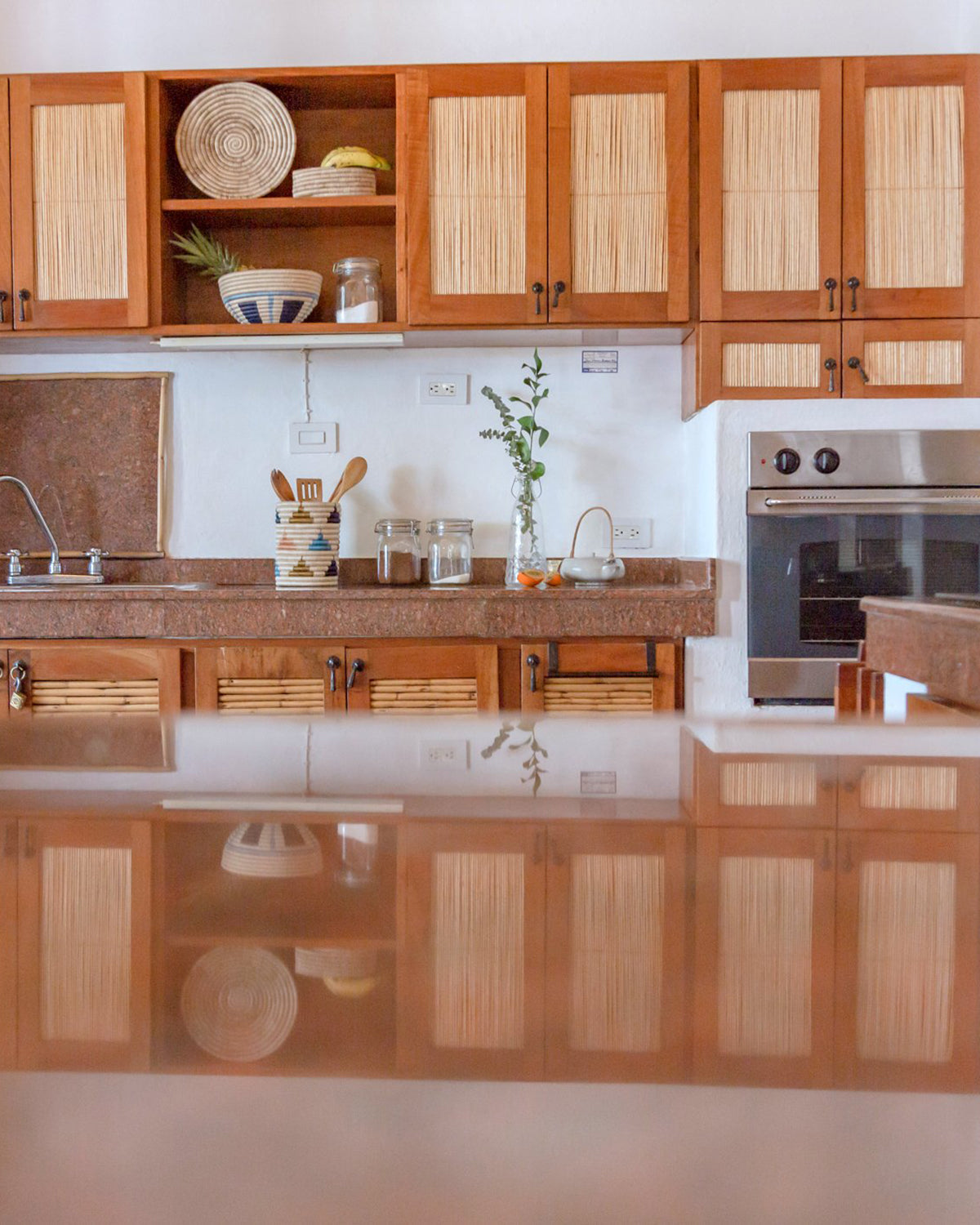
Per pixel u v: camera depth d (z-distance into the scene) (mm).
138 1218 63
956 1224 66
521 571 2951
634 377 3260
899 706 1493
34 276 2932
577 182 2846
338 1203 65
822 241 2812
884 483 2682
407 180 2865
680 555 3260
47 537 3230
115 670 2674
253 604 2664
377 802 215
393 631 2670
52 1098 81
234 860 162
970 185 2801
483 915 131
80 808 203
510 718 386
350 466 3166
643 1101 83
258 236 3279
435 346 3240
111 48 3240
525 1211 63
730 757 283
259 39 3238
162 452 3289
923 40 3182
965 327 2805
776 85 2801
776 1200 67
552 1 3215
